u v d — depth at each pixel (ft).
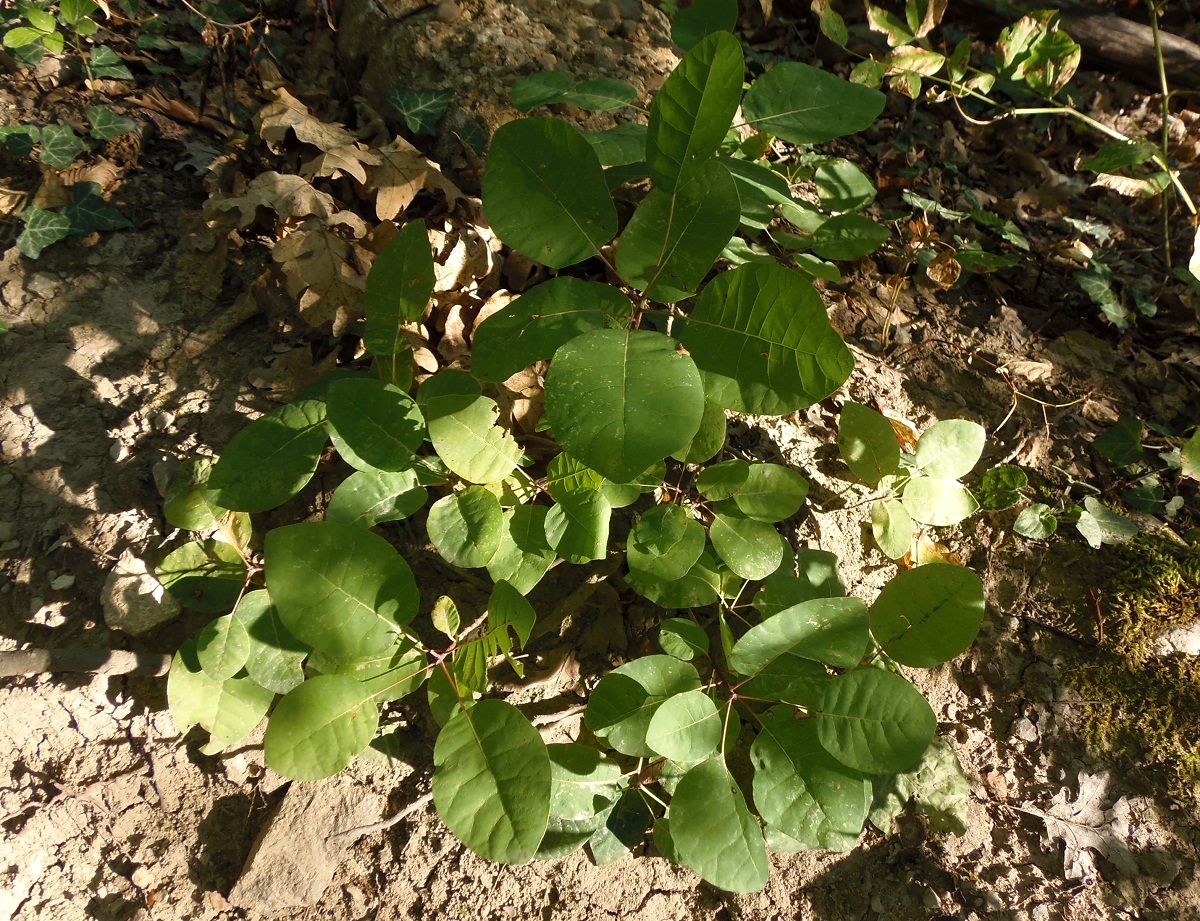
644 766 1.46
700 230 1.19
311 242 1.61
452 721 1.25
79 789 1.37
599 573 1.61
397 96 1.88
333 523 1.26
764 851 1.27
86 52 1.87
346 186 1.76
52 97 1.79
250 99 1.94
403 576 1.29
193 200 1.76
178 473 1.51
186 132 1.85
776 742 1.31
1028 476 1.93
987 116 2.81
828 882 1.52
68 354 1.58
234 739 1.33
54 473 1.50
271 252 1.68
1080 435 2.01
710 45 1.14
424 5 2.01
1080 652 1.75
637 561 1.44
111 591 1.42
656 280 1.22
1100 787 1.64
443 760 1.22
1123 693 1.72
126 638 1.43
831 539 1.74
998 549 1.82
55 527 1.47
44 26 1.72
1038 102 2.86
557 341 1.21
